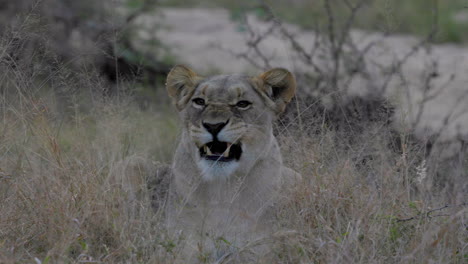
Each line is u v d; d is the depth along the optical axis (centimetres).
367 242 830
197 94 923
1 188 944
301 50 1481
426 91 1433
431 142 1225
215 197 914
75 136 1083
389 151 999
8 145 1004
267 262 825
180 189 933
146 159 1069
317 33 1541
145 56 1891
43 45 1092
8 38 1026
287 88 957
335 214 873
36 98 1068
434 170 1069
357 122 1103
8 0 1591
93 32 1712
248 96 915
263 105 934
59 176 937
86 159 996
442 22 2575
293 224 872
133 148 1077
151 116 1447
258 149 915
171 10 3012
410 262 794
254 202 912
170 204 938
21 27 1037
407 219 879
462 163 1118
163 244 827
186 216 907
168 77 984
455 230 839
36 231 875
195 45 2355
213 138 891
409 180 995
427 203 937
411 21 2305
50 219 856
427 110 1494
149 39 2094
